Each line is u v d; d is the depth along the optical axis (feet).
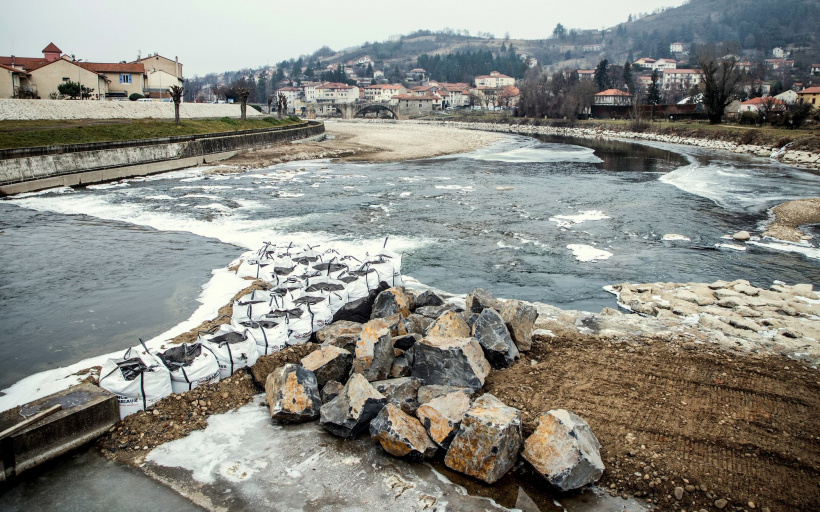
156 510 22.35
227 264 60.13
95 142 124.26
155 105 192.54
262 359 33.53
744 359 34.91
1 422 24.99
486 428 23.71
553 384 31.22
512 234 77.25
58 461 25.29
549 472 23.03
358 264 48.73
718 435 26.32
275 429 27.71
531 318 36.55
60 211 88.02
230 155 166.61
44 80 202.90
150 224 79.71
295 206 94.58
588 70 638.12
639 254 68.08
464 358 30.50
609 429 26.91
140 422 27.68
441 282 56.70
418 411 26.99
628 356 35.12
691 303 48.62
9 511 22.26
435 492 23.30
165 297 49.47
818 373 32.96
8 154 105.09
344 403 27.27
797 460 24.53
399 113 510.99
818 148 160.15
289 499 22.86
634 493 23.15
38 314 45.47
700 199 103.65
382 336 31.78
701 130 233.35
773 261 65.10
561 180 129.49
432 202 100.22
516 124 375.45
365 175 135.44
